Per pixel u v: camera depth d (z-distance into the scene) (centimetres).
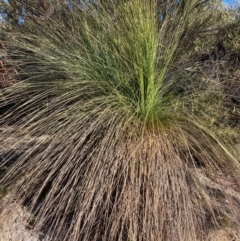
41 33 311
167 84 254
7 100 281
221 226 224
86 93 244
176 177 211
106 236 207
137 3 243
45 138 227
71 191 212
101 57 258
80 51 267
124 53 244
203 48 308
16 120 269
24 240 216
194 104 252
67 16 322
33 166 226
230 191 236
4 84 292
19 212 228
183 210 205
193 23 322
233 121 268
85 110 236
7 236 218
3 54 304
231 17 340
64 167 215
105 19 267
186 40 307
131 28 240
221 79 281
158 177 210
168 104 250
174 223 204
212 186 232
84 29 275
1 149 243
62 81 257
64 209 218
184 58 290
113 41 251
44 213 215
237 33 310
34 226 222
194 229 206
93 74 251
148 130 233
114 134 223
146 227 202
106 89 248
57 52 270
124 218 201
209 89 258
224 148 221
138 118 238
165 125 238
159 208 205
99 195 204
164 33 278
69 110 235
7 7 366
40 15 339
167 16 300
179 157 218
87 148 222
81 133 224
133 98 241
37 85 264
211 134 227
